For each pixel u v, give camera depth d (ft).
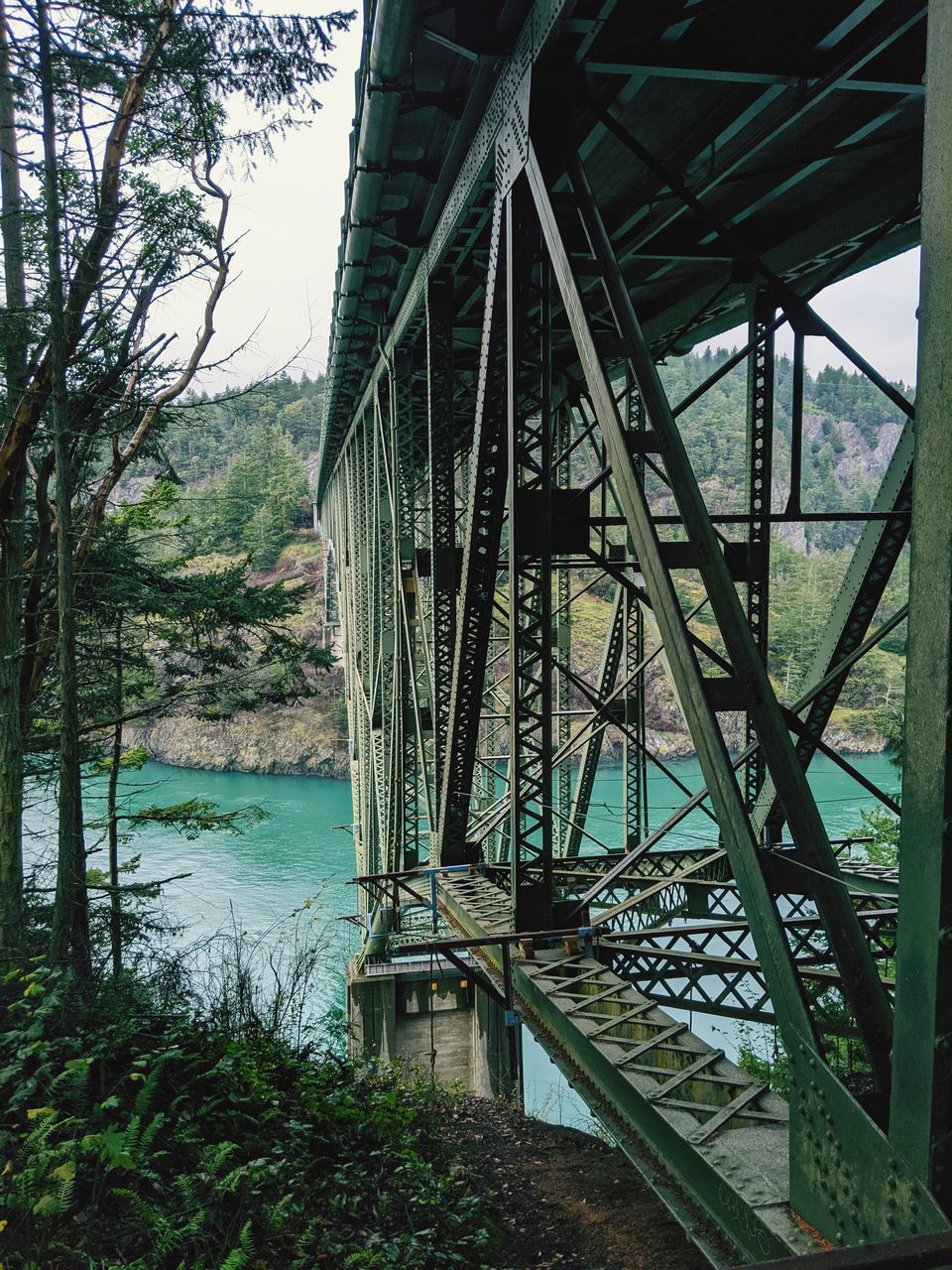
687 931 23.97
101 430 31.22
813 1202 12.41
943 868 9.20
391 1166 20.99
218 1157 16.12
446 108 26.96
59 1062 18.29
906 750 9.69
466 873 34.27
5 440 29.27
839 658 28.63
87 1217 14.49
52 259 25.63
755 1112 16.08
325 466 139.85
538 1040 22.40
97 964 26.68
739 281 29.63
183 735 259.39
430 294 35.14
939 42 8.61
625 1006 21.01
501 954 25.36
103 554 35.76
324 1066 25.22
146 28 26.35
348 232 38.06
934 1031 9.53
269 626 39.37
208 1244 14.74
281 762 248.32
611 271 17.02
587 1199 23.80
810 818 13.52
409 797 51.44
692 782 150.41
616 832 108.17
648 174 28.17
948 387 8.74
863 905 30.30
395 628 49.08
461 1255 18.29
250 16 26.23
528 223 21.62
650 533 15.35
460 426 60.39
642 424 36.96
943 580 8.93
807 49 19.42
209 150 29.12
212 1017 24.07
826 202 27.55
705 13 17.62
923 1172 9.77
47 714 36.91
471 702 30.58
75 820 27.04
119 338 29.76
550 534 22.63
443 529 35.76
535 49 18.79
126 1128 16.71
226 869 130.72
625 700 40.70
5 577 28.27
